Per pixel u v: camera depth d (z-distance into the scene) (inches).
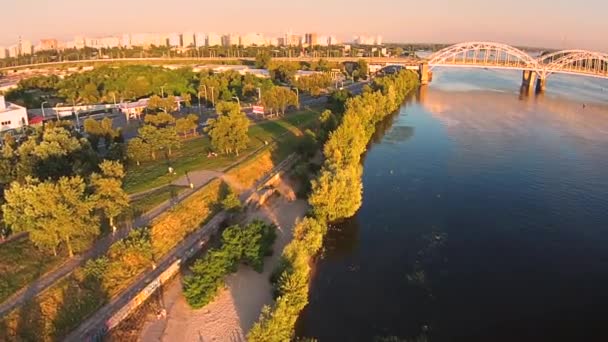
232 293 2023.9
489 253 2479.1
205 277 1932.8
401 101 6953.7
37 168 2659.9
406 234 2677.2
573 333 1868.8
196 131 4522.6
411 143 4594.0
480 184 3476.9
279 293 1850.4
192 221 2527.1
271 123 4712.1
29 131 3846.0
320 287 2150.6
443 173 3710.6
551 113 6240.2
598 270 2320.4
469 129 5226.4
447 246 2541.8
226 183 3026.6
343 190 2598.4
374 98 5349.4
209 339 1763.0
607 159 4099.4
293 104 5487.2
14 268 1868.8
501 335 1852.9
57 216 1921.8
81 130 4466.0
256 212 2864.2
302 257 1958.7
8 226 2127.2
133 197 2682.1
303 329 1860.2
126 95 6550.2
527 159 4087.1
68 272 1902.1
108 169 2399.1
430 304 2039.9
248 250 2139.5
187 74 7657.5
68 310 1752.0
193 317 1876.2
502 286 2181.3
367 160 4045.3
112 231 2272.4
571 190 3366.1
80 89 6865.2
